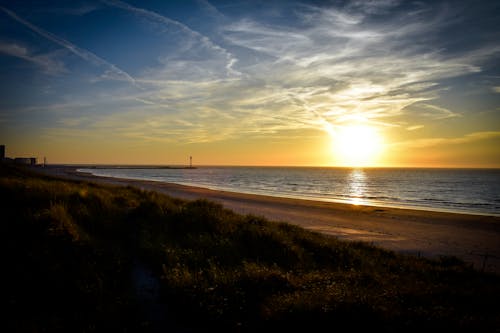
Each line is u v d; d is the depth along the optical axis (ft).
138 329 16.25
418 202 143.33
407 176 501.56
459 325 15.28
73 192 46.44
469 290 21.57
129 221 40.91
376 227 73.92
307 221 79.25
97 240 29.50
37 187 44.32
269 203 117.08
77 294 19.15
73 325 15.85
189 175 487.20
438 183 306.76
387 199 156.56
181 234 36.17
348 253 33.88
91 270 22.38
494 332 14.88
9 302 17.26
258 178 397.39
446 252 52.42
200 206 51.96
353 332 14.98
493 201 149.18
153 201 49.16
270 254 31.04
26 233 27.20
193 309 18.42
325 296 17.70
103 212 40.68
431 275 28.50
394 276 25.43
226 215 47.26
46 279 20.27
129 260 27.02
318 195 173.37
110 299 19.02
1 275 20.01
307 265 28.99
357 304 16.56
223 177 420.36
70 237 27.37
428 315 16.19
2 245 24.12
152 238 33.17
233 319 17.07
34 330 14.89
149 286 22.77
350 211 100.01
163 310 19.07
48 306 17.72
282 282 21.50
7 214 31.45
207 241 32.45
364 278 23.52
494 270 41.75
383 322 15.53
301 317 15.88
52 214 30.94
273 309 16.71
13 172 95.04
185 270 23.13
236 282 21.36
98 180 214.07
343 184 286.25
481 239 63.72
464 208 122.52
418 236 65.10
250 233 35.94
